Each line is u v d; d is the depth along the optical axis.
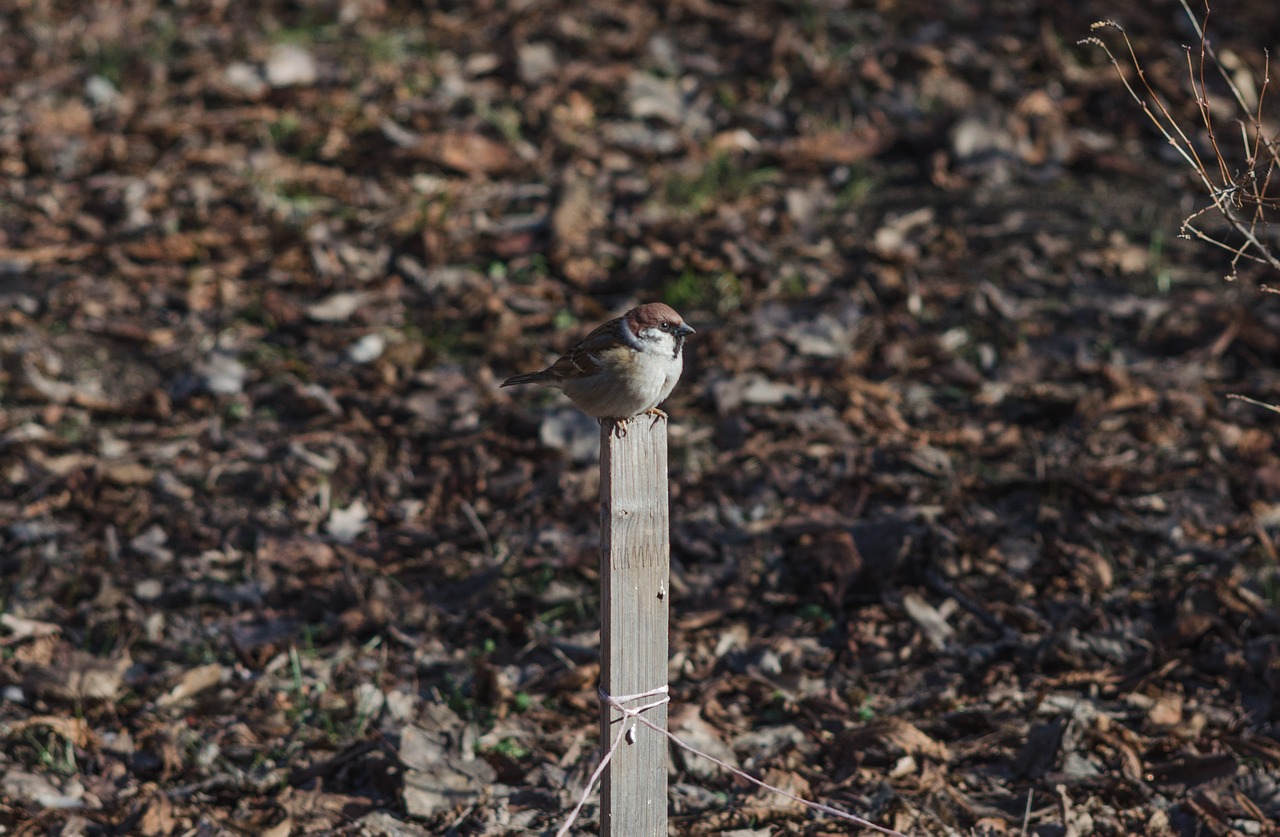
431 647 9.67
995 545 10.43
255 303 13.73
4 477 11.41
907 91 16.61
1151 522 10.57
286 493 11.31
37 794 8.16
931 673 9.25
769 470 11.31
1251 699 8.84
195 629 9.91
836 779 8.27
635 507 6.21
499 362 12.91
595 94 16.91
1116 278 13.78
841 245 14.43
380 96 16.88
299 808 8.07
